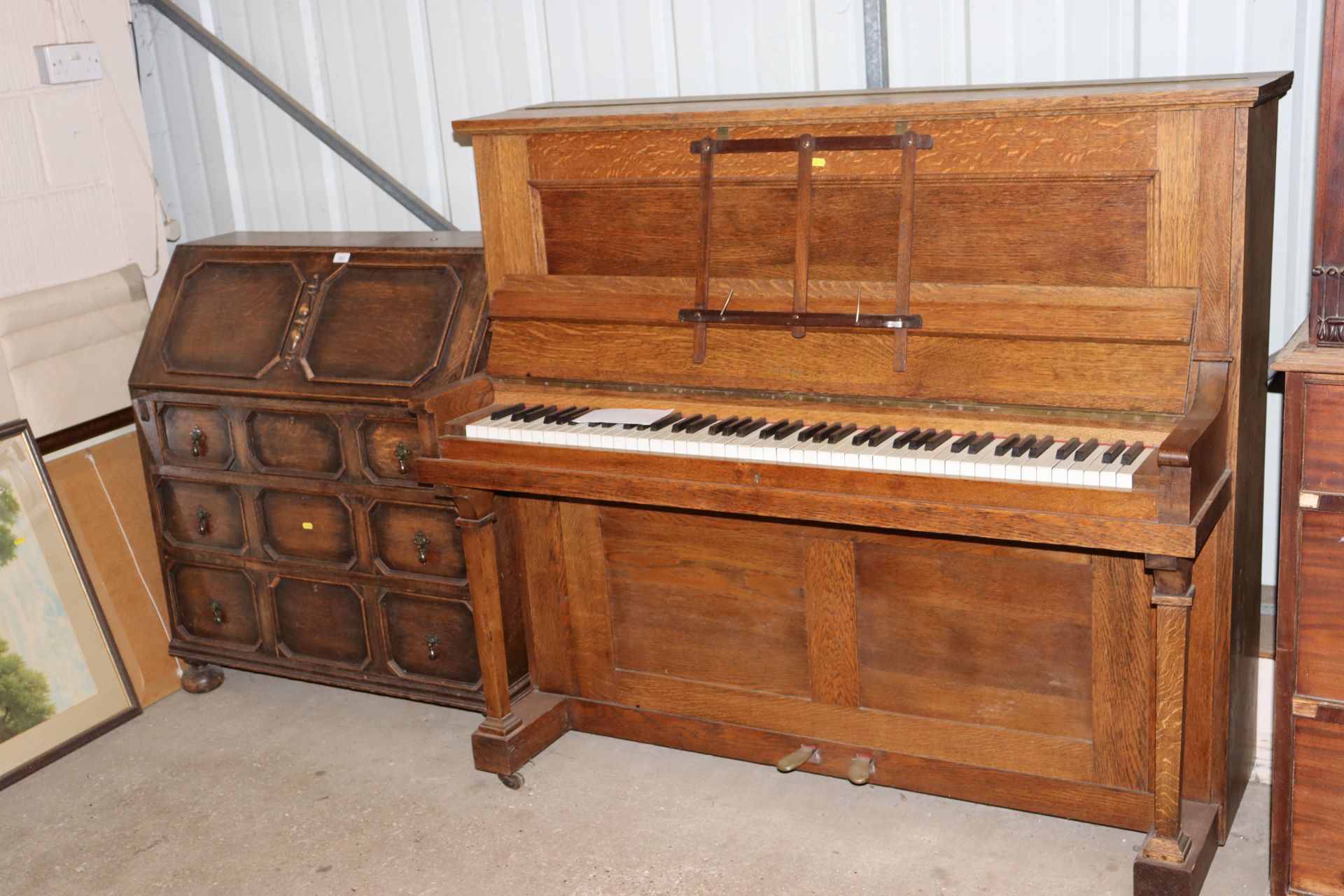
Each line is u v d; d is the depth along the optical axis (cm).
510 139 298
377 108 397
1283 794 245
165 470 367
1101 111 237
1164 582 230
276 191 422
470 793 317
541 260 304
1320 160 217
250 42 407
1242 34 291
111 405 390
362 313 335
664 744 321
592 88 368
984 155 251
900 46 326
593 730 331
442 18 378
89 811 324
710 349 283
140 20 421
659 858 284
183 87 423
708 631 306
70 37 377
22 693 348
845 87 336
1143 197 240
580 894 274
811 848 284
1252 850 273
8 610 349
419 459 293
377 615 346
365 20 388
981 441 246
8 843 313
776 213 273
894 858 278
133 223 399
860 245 267
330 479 341
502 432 282
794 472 250
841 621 288
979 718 280
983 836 284
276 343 344
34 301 368
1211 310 238
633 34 357
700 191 280
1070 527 227
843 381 269
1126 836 280
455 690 338
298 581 356
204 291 362
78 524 375
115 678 369
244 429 350
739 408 280
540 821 302
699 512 297
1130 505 222
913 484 240
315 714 366
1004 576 268
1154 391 240
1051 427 250
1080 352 248
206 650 378
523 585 330
